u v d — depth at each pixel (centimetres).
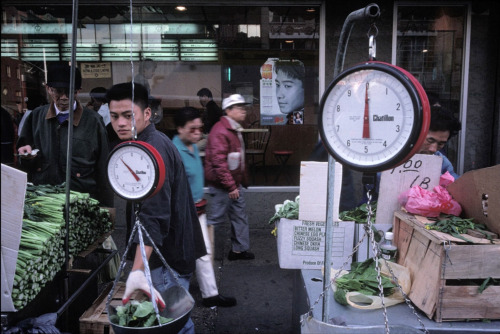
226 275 373
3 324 140
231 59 488
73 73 181
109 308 139
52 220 183
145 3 471
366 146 118
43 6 472
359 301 178
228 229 497
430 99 257
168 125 494
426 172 202
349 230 214
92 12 477
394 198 205
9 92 470
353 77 118
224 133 360
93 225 229
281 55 487
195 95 491
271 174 504
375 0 463
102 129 297
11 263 133
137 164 136
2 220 129
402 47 479
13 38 471
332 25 471
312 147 501
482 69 476
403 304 176
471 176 181
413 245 184
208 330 282
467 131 485
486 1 464
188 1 468
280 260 221
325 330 122
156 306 131
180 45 485
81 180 291
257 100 494
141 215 153
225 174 358
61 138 289
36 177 292
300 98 494
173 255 176
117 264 300
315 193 215
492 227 170
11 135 279
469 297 160
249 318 299
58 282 191
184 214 180
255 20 480
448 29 475
